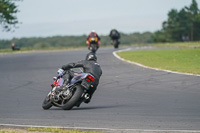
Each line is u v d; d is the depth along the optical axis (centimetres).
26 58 11550
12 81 6875
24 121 3312
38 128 2912
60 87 3684
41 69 8488
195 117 3369
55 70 8188
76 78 3694
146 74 6781
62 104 3775
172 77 6284
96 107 4062
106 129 2881
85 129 2895
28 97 5050
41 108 4078
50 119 3353
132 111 3728
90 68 3716
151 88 5362
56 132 2797
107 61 9331
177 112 3638
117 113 3619
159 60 8975
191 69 7100
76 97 3681
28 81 6769
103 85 5834
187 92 4931
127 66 8112
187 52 10344
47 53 13688
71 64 3744
